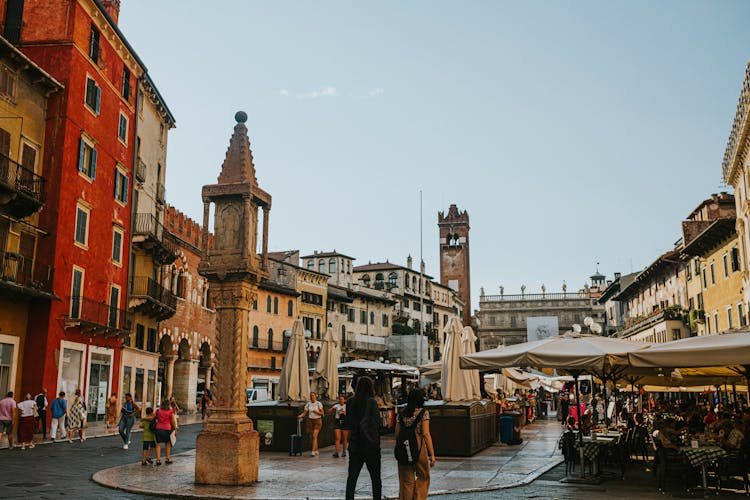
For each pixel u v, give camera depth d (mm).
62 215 29844
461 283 122375
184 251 49906
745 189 37625
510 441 23781
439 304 107812
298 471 15688
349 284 88375
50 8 31250
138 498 12148
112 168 35812
